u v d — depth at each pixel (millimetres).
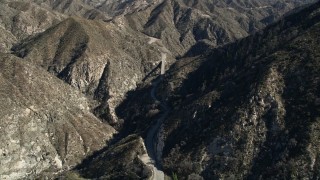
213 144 125812
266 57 145250
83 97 192125
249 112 125625
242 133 122812
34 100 159125
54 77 183375
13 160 140375
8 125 144625
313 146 108938
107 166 134500
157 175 124188
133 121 179250
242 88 137500
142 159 133875
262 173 112938
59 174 143750
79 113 175500
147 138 149625
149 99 188125
